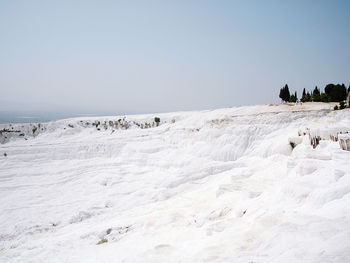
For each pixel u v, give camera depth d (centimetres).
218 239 1070
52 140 7581
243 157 3891
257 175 2470
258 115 5078
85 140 6347
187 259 925
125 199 2983
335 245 642
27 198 3141
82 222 2423
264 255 741
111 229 1895
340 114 4381
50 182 3725
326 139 2550
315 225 815
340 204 942
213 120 5550
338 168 1368
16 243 2034
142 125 9019
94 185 3559
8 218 2573
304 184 1292
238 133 4512
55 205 2895
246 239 906
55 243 1811
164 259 1024
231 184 2225
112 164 4478
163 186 3269
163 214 2048
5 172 4125
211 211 1717
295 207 1154
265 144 3903
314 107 5519
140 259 1068
